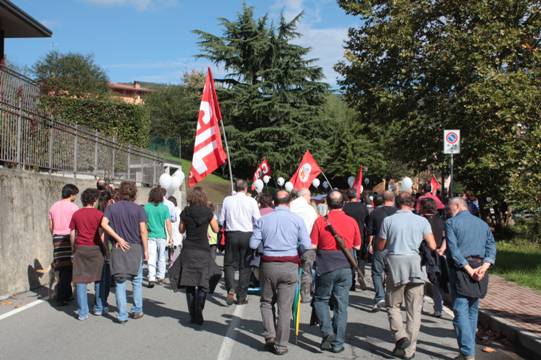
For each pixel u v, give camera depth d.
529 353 7.04
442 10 20.34
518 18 19.23
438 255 8.46
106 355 6.40
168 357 6.36
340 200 7.05
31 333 7.39
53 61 54.41
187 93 63.31
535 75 17.48
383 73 22.48
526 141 15.87
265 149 41.25
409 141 22.64
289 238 6.69
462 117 19.83
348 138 50.31
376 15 22.28
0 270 9.68
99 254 8.24
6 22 19.19
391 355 6.71
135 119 30.73
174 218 12.82
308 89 42.25
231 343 7.05
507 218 23.03
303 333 7.83
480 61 18.02
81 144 16.28
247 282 9.80
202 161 11.91
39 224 11.42
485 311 8.86
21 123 12.15
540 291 10.91
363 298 10.70
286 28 42.16
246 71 42.66
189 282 7.81
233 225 9.68
